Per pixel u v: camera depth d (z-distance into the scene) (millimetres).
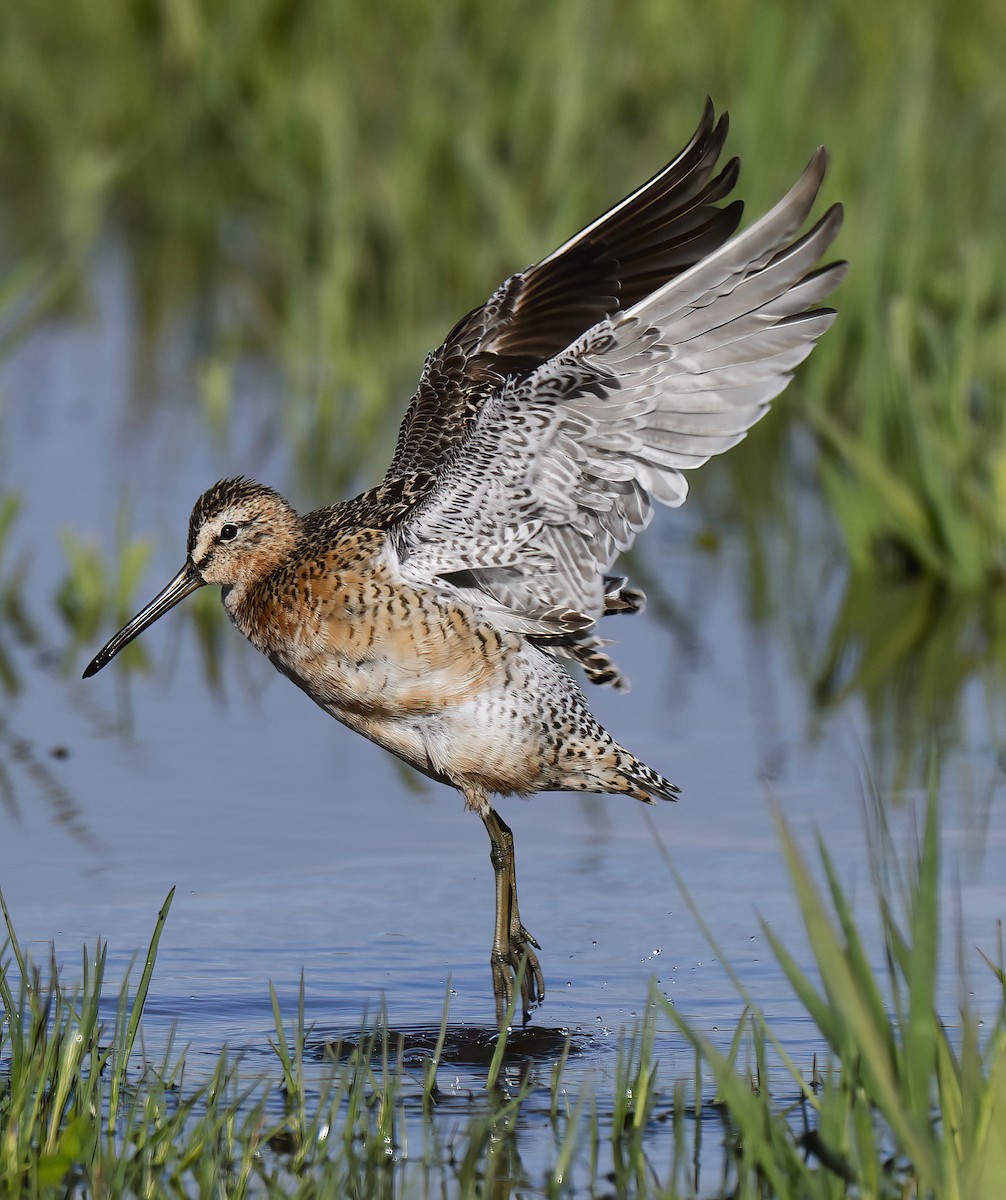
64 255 20500
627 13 22297
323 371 17688
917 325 15852
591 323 10094
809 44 18797
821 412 14945
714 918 9648
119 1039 7637
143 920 9516
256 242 22234
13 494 14172
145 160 23719
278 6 23219
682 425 8898
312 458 16484
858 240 17016
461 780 9680
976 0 21297
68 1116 7219
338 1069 8102
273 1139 7422
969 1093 6387
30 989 7738
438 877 10172
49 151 24328
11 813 10727
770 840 10523
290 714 12461
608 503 9164
